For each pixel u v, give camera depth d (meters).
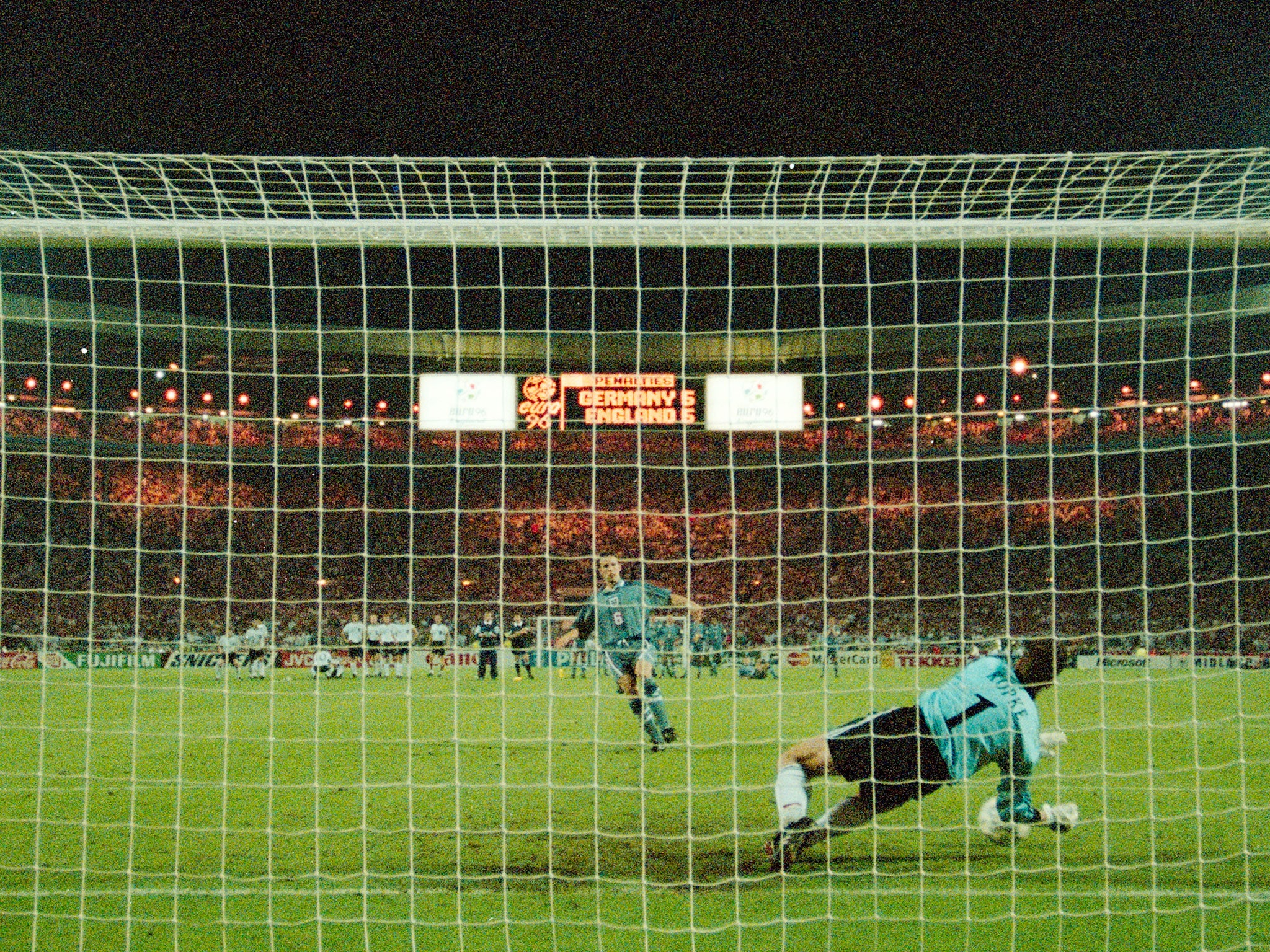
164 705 13.86
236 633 28.67
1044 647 4.92
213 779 7.38
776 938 3.90
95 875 4.78
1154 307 30.67
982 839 5.40
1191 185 4.75
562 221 4.75
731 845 5.28
